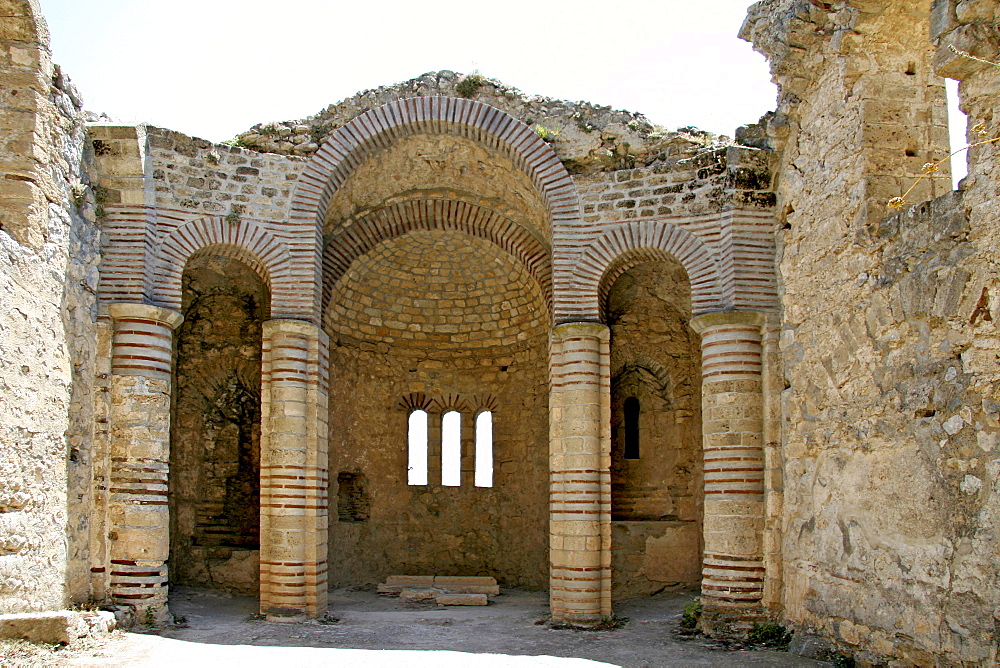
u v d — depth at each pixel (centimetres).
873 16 1341
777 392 1498
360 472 2152
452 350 2255
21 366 1298
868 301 1239
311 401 1625
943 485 1066
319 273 1703
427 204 1911
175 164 1608
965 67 1071
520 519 2147
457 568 2178
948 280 1077
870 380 1224
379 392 2198
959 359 1058
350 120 1727
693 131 1680
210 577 1872
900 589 1132
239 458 2012
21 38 1359
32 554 1309
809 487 1375
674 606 1752
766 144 1594
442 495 2222
